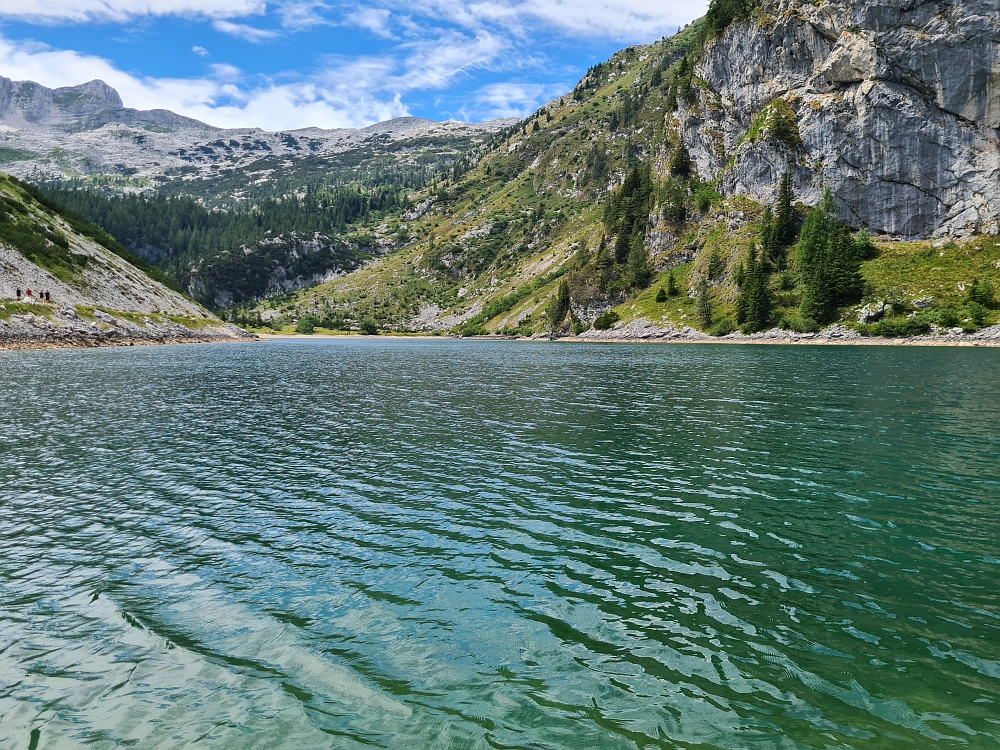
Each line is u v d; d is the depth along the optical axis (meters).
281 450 30.03
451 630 12.77
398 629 12.82
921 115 149.38
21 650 11.99
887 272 140.62
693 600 14.11
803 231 153.50
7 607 13.75
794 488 23.06
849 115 157.38
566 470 26.05
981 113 144.75
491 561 16.38
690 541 17.81
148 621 13.16
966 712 10.09
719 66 196.50
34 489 23.19
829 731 9.61
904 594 14.41
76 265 144.12
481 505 21.23
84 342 122.00
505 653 11.91
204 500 21.88
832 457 28.00
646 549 17.17
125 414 40.81
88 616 13.38
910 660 11.66
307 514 20.31
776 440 31.75
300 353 124.94
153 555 16.84
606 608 13.73
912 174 151.38
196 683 10.95
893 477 24.56
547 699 10.47
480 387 57.69
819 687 10.80
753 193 175.50
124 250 187.50
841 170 158.62
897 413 39.69
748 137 179.12
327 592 14.53
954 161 147.25
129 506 21.17
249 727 9.77
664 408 43.09
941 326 120.56
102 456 28.70
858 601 14.05
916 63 149.62
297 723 9.84
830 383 56.81
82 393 51.31
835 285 136.88
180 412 42.00
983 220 143.62
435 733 9.59
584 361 93.88
